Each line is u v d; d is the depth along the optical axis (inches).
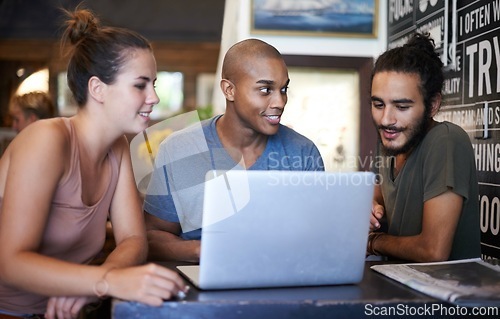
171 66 263.7
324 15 160.1
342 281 61.4
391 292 59.1
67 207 65.8
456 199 76.6
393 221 85.5
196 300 54.9
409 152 83.4
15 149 63.1
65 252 68.1
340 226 59.9
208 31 211.9
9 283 60.0
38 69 225.5
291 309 55.1
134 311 54.2
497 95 99.7
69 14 70.0
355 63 160.7
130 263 65.0
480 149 105.9
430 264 70.3
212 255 57.4
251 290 59.0
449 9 118.2
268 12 159.9
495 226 100.6
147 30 209.3
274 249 58.6
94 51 65.1
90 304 71.7
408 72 79.2
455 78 115.5
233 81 83.1
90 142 67.4
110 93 65.1
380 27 160.7
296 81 161.0
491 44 101.9
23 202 60.6
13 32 200.7
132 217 72.9
